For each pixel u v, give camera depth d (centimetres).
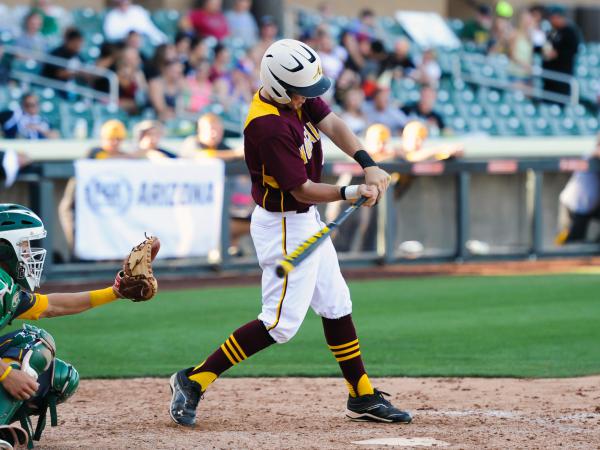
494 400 1967
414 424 1734
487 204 4662
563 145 5309
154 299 3459
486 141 5144
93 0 6353
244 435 1633
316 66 1611
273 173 1631
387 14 7356
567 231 4766
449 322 3000
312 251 1526
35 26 5153
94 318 3078
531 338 2738
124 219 3847
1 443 1304
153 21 5888
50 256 3762
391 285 3856
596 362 2398
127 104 5109
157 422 1752
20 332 1453
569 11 7719
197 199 3984
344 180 4228
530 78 6662
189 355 2517
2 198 3703
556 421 1750
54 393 1495
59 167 3728
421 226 4478
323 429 1694
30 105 4684
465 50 6688
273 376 2253
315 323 3011
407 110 5606
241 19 5991
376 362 2417
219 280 3956
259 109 1650
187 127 5078
